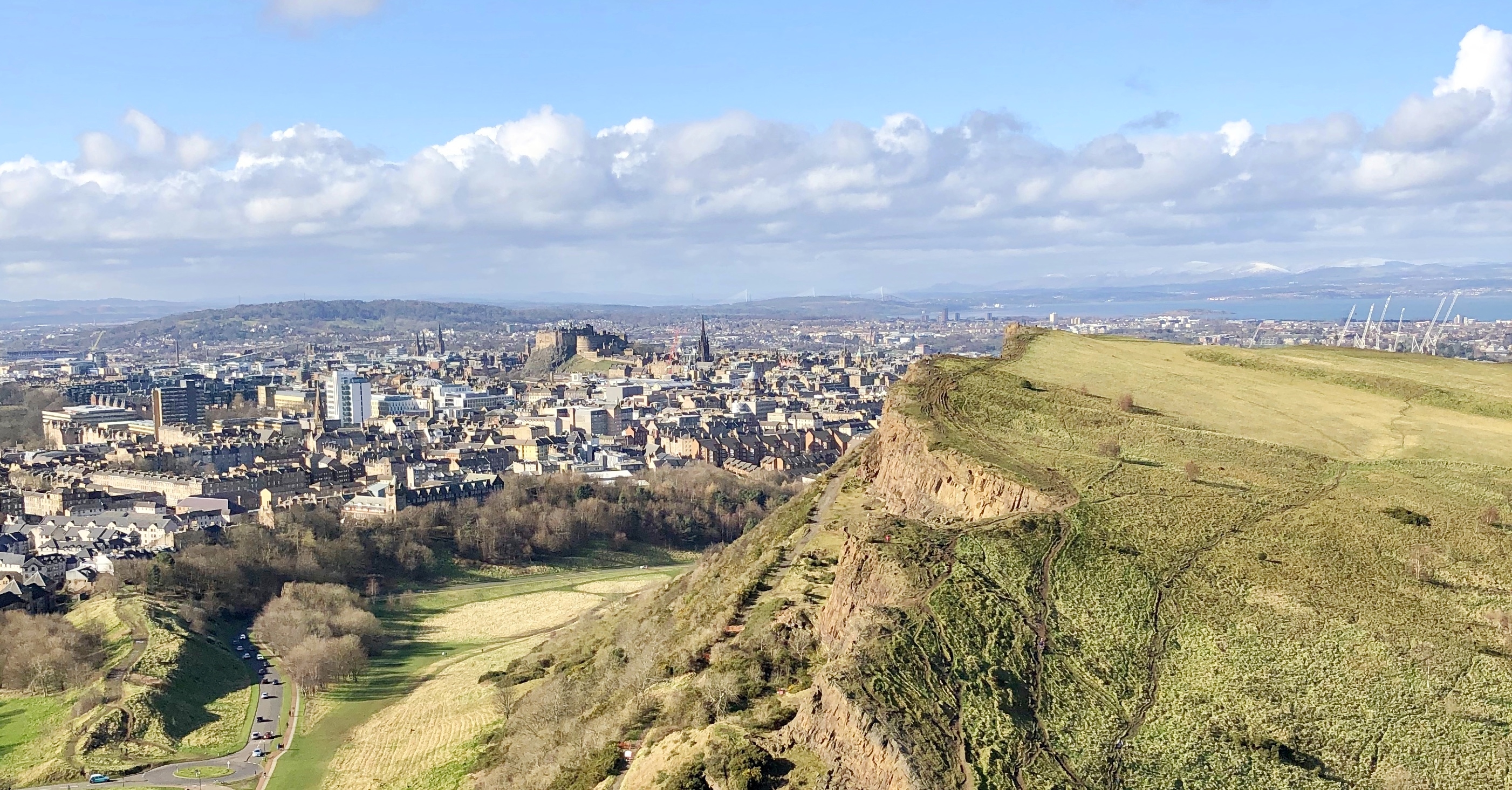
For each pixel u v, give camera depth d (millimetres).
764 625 198125
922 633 152125
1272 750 135875
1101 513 195375
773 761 139500
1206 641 158125
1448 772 132625
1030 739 134875
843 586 183375
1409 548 181875
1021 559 177875
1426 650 153125
